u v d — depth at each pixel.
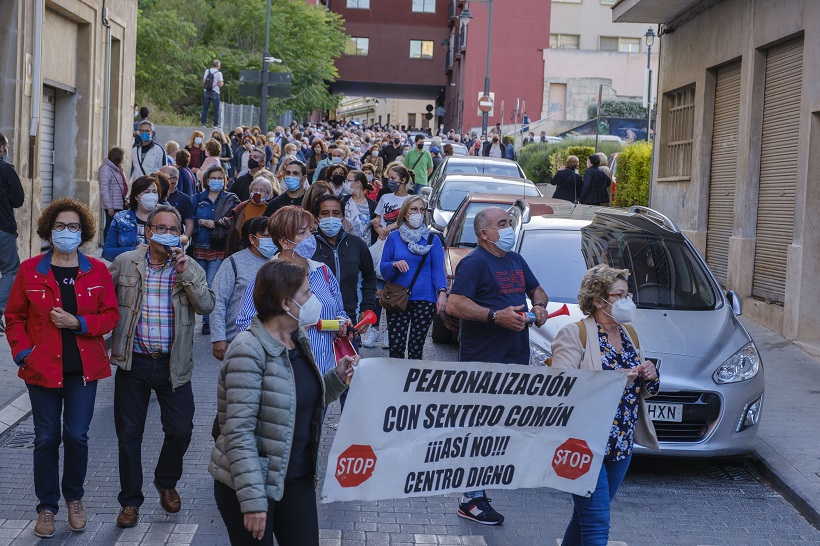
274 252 7.24
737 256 15.42
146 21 38.25
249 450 4.42
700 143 17.69
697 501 7.77
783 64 14.50
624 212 11.00
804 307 13.08
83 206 6.42
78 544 6.33
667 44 20.08
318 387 4.71
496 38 61.25
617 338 5.83
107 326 6.38
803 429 9.33
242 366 4.48
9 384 9.95
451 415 5.37
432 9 77.75
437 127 85.38
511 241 6.82
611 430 5.69
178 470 6.84
